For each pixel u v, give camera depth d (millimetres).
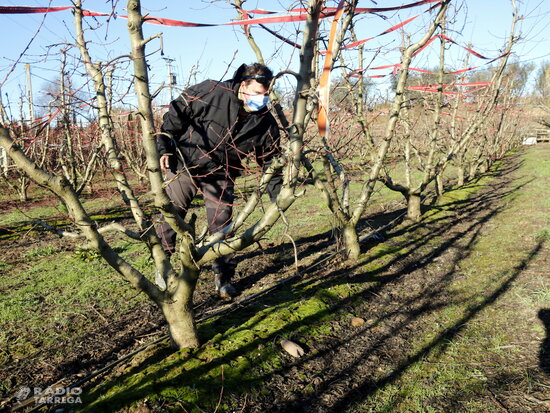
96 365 2834
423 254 5078
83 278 4598
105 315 3629
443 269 4605
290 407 2359
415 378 2656
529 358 2785
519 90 13805
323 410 2352
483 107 7105
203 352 2646
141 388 2273
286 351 2820
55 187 2141
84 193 10555
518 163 15672
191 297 2670
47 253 5711
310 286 3900
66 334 3277
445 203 8227
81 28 2633
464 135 6707
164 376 2381
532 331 3137
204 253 2486
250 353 2715
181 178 3316
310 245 5590
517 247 5215
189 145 3193
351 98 5055
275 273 4438
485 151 14031
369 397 2471
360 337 3162
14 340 3178
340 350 2977
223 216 3523
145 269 4805
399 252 5059
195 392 2285
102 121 2713
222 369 2484
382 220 6957
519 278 4188
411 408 2373
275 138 3375
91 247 2344
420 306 3715
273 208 2346
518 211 7262
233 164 3402
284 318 3195
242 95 3014
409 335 3209
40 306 3830
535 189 9469
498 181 11391
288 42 3379
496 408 2318
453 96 8188
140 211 2689
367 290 3951
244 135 3215
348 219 4707
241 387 2418
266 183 2482
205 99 3031
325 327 3225
